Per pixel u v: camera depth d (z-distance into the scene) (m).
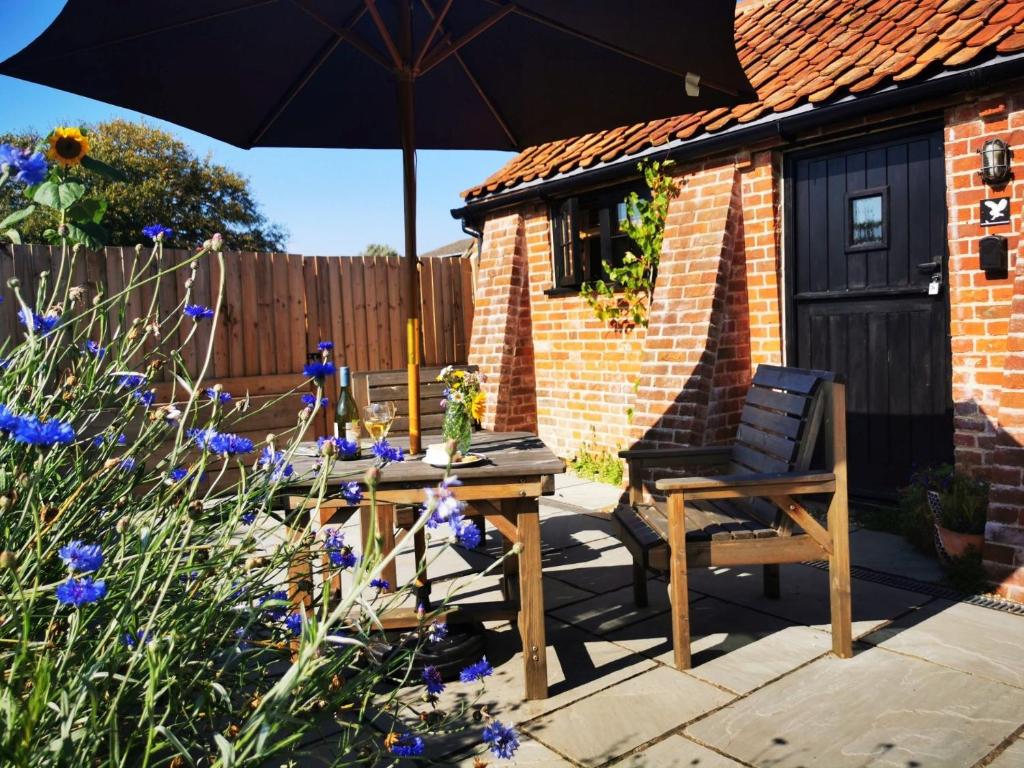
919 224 5.30
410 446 3.51
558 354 8.41
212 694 1.85
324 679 1.82
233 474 6.75
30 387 2.29
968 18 5.31
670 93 4.36
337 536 2.42
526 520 3.09
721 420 6.28
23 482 1.77
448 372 3.20
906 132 5.31
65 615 1.79
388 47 3.48
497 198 8.62
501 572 4.79
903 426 5.49
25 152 1.67
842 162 5.74
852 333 5.77
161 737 1.77
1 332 5.98
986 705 2.92
